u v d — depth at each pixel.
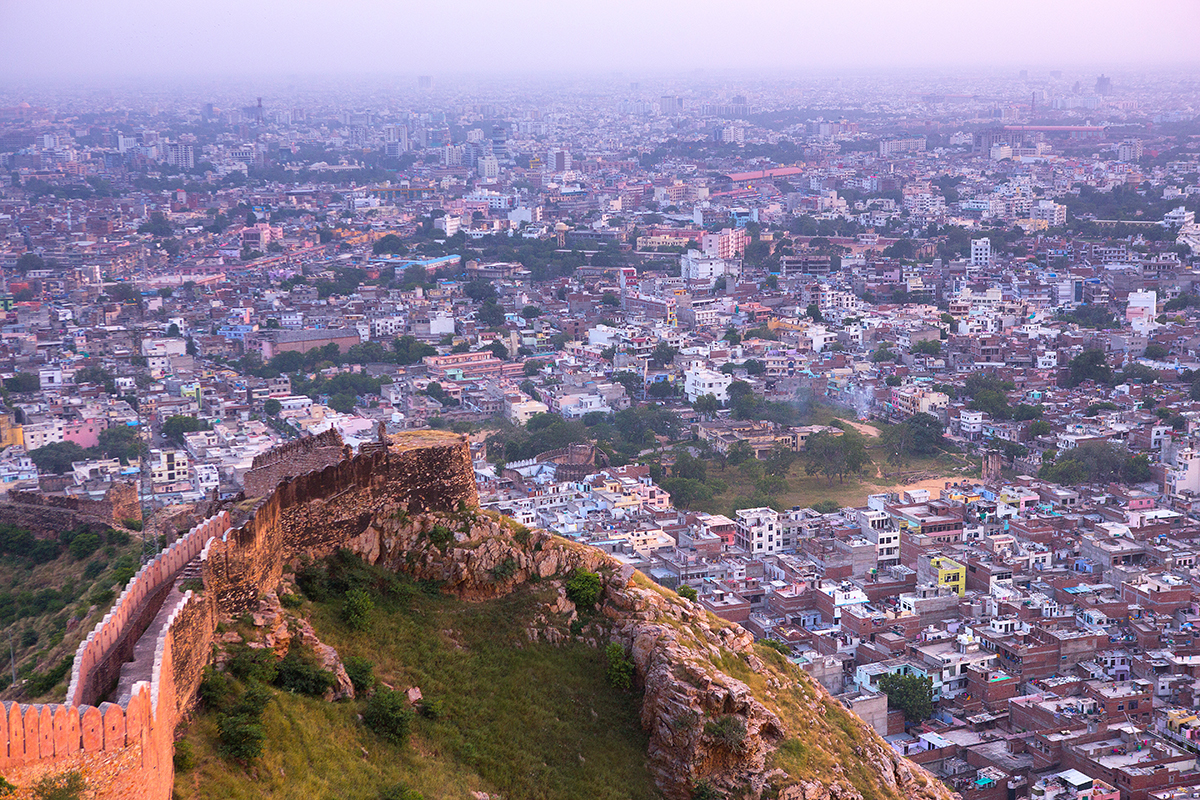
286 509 133.12
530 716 133.62
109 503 195.62
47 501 199.25
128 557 179.25
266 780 107.25
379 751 120.62
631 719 137.50
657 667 138.12
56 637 159.62
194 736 105.56
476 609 142.62
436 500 147.88
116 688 95.62
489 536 147.25
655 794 131.50
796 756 140.25
